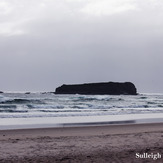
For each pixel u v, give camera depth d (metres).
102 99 52.09
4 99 38.34
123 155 7.46
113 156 7.34
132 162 6.74
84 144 9.06
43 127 15.09
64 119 19.69
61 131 13.21
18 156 7.29
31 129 13.72
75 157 7.23
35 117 21.00
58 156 7.33
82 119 19.83
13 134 12.00
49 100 43.94
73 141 9.66
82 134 12.22
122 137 10.62
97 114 24.34
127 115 24.12
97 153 7.69
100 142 9.45
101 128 14.57
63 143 9.23
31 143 9.22
